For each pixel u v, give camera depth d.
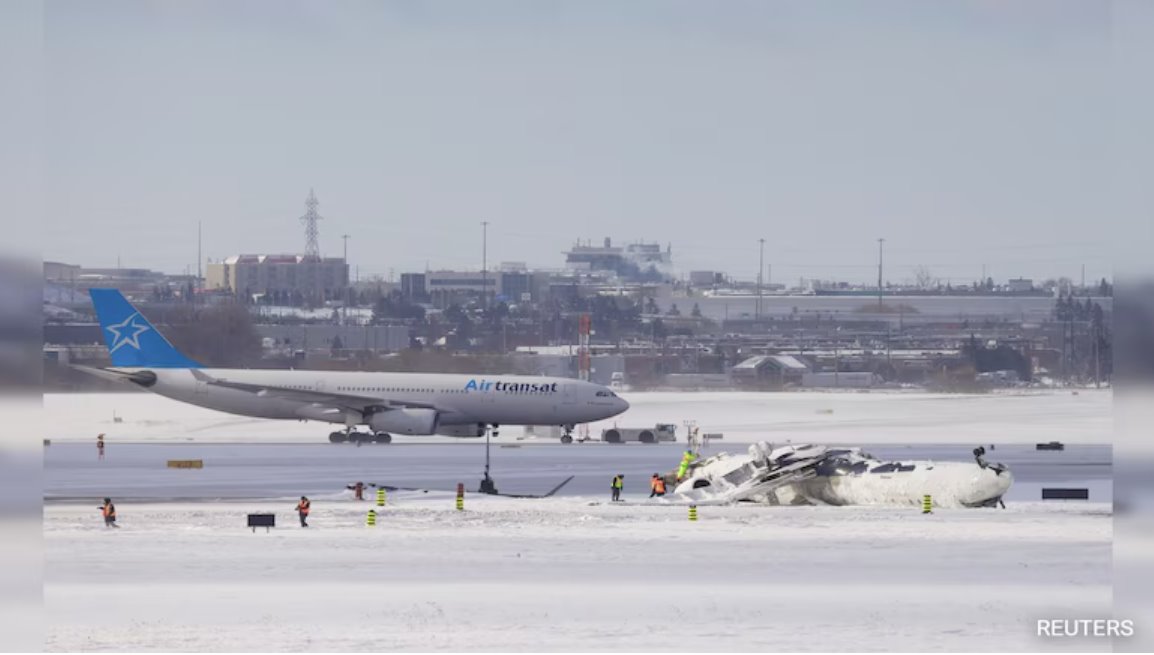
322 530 120.31
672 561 103.50
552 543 112.31
